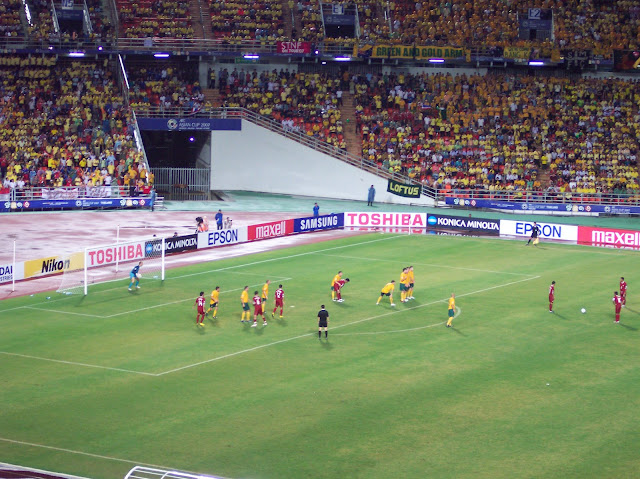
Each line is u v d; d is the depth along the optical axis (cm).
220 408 3572
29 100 8919
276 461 3070
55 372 3984
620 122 9662
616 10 10244
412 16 10088
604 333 4719
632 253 6981
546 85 9900
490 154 9369
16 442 3203
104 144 8700
